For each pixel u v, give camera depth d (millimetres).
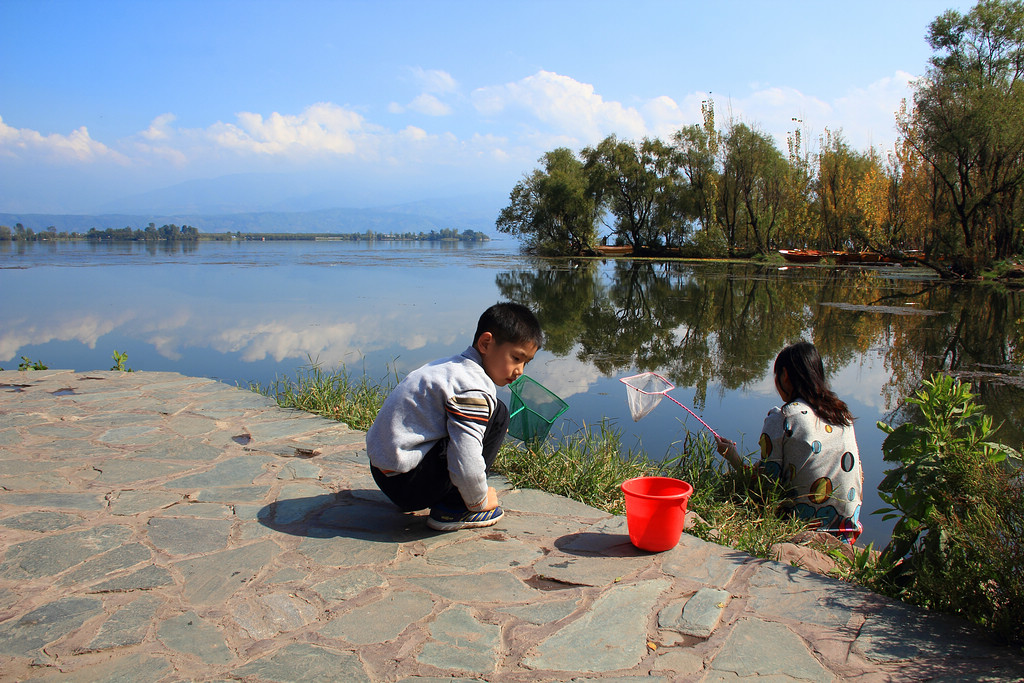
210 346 8891
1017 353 8688
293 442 3463
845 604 1931
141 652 1624
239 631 1727
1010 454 2285
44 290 16094
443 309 12719
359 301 14133
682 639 1731
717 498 3178
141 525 2373
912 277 20719
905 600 2100
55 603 1845
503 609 1867
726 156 30312
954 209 20078
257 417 3977
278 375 6992
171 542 2240
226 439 3494
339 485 2836
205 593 1915
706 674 1574
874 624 1819
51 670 1546
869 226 27562
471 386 2242
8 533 2279
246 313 12062
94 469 2973
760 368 7898
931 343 9453
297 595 1916
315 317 11539
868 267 25922
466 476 2232
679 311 13156
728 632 1768
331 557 2156
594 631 1761
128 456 3166
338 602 1883
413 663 1603
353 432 3686
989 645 1720
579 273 23500
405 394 2244
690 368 7898
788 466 2869
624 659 1634
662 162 35062
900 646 1708
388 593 1940
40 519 2404
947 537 2053
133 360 8062
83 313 12023
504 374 2336
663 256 35562
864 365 8055
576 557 2209
